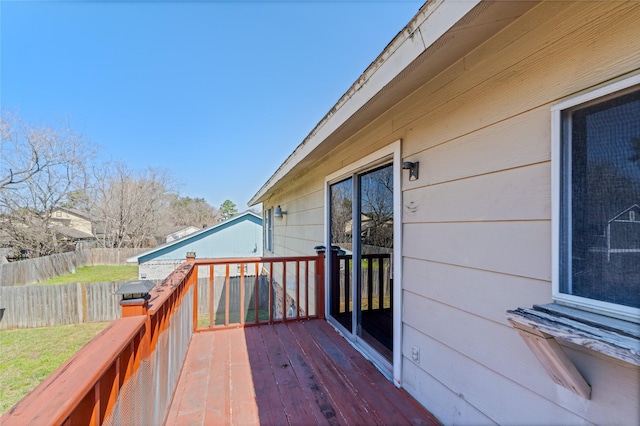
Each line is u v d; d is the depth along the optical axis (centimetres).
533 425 130
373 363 269
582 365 112
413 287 213
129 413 123
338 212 375
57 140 1694
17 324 841
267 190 714
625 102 102
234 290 1023
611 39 105
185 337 282
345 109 231
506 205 143
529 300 132
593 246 109
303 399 214
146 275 1262
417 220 209
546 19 124
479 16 119
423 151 203
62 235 1855
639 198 98
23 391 500
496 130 148
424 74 169
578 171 115
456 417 173
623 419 102
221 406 207
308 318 390
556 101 121
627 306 99
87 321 898
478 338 158
